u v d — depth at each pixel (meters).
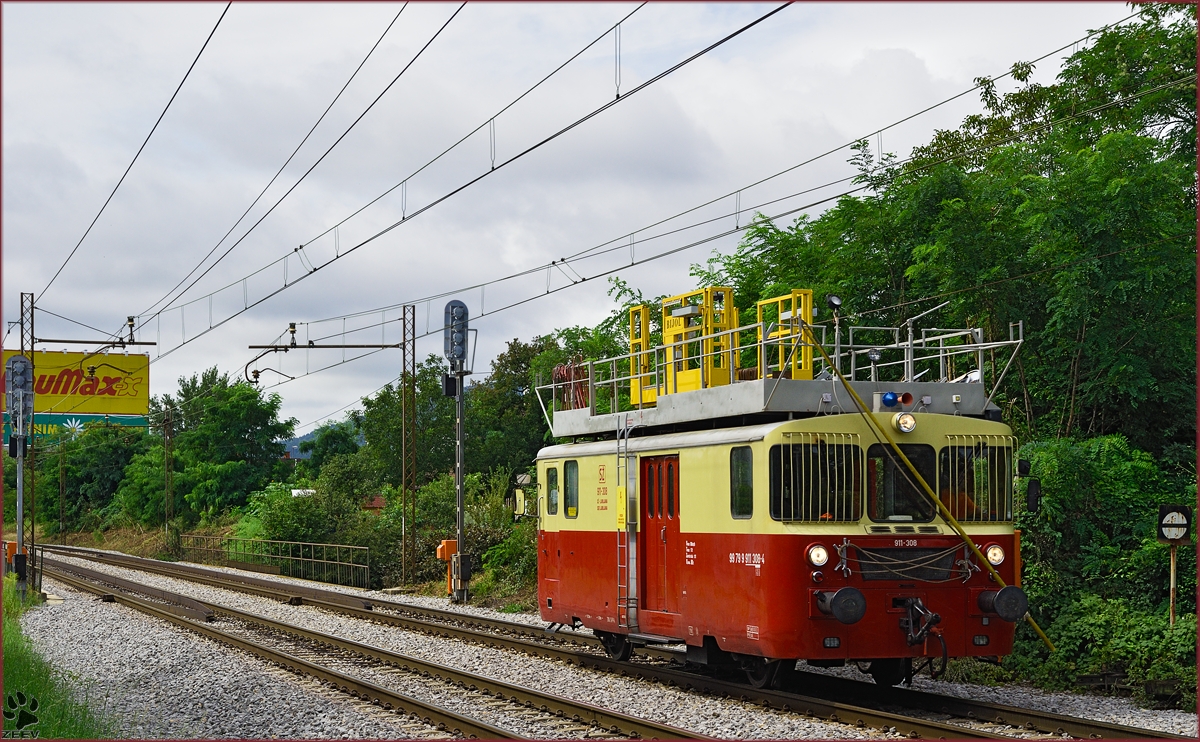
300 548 40.84
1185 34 23.00
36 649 18.52
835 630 12.10
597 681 14.64
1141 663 13.62
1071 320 18.55
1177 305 18.81
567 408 18.52
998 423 13.17
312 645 19.30
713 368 14.92
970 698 13.66
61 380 53.88
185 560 55.50
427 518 38.19
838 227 25.03
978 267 19.77
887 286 24.06
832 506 12.36
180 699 13.70
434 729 11.52
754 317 27.16
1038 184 19.44
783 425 12.41
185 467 75.88
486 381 68.75
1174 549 14.23
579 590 16.53
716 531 13.27
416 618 24.41
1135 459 18.00
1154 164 18.25
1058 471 16.81
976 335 14.48
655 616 14.57
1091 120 23.84
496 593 28.50
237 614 24.61
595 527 16.12
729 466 13.05
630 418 15.72
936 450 12.88
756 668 13.20
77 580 37.12
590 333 47.75
